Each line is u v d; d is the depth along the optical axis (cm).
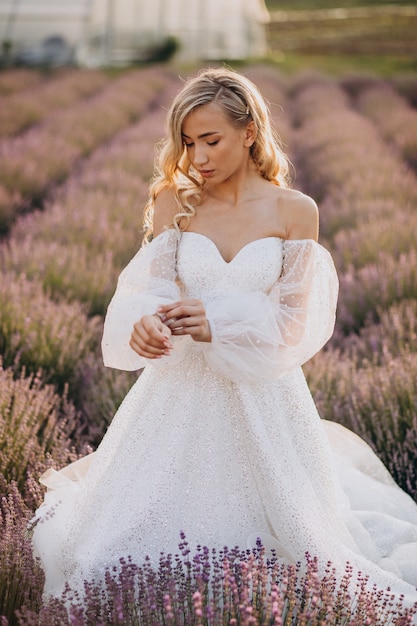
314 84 1748
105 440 284
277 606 196
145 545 263
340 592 236
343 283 590
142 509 265
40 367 432
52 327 468
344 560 269
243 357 259
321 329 270
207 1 2348
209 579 241
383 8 2964
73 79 1809
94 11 2252
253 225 273
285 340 265
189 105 256
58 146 1099
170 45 2319
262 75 1842
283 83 1791
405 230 678
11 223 810
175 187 282
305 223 272
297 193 275
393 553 302
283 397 279
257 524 273
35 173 940
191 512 268
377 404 389
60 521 282
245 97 261
